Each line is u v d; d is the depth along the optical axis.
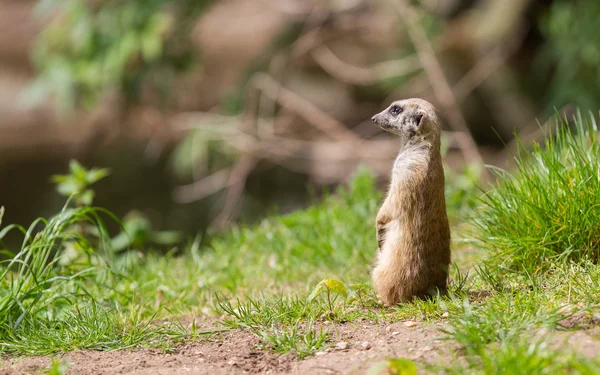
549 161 7.62
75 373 5.77
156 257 10.77
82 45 19.09
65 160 28.92
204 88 33.03
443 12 24.58
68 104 19.70
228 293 8.80
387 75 23.42
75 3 19.08
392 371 5.14
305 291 8.26
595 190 7.33
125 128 31.11
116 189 24.61
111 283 8.71
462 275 8.02
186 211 21.59
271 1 30.27
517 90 24.08
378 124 7.36
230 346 6.39
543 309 6.09
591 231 7.25
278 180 26.00
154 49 18.77
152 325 7.45
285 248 10.26
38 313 7.40
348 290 7.61
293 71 30.47
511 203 7.81
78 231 9.95
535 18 22.77
